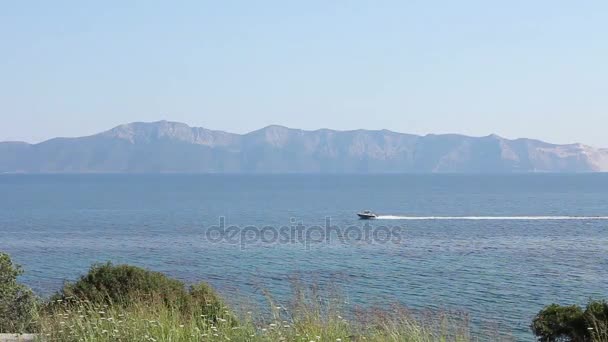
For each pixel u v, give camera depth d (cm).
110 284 1791
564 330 2175
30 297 1669
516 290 4619
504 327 3042
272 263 5919
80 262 6159
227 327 1202
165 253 6812
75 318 1254
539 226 10556
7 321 1544
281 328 1162
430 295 4278
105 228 9744
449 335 1212
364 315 1217
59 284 4647
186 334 1190
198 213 12750
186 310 1420
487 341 1573
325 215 12500
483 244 7962
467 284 4847
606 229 10050
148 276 1847
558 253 7106
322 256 6494
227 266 5703
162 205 15312
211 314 1335
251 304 1406
